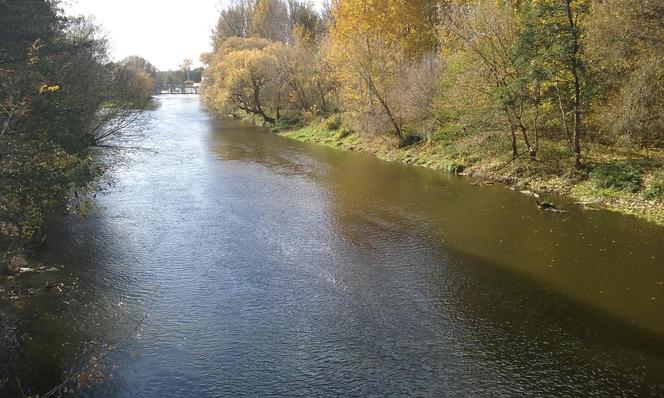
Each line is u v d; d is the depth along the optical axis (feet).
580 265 54.39
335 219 71.97
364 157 122.62
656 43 74.79
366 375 36.17
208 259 57.21
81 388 34.47
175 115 244.01
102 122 70.33
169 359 38.06
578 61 79.51
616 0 78.38
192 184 93.45
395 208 77.25
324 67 163.53
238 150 133.69
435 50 136.87
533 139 101.14
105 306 45.91
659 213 68.54
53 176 46.37
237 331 41.98
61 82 56.29
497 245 60.95
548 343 40.11
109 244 61.41
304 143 147.95
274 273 53.47
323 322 43.45
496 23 91.91
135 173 102.58
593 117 87.61
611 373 36.24
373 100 132.05
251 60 187.21
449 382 35.37
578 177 84.64
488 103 97.30
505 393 34.17
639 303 46.21
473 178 97.09
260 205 79.15
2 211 49.52
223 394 34.22
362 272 53.72
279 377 35.99
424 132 121.08
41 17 55.52
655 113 80.94
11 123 45.19
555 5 79.05
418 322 43.42
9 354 37.86
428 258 57.36
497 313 44.88
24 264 52.80
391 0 137.08
